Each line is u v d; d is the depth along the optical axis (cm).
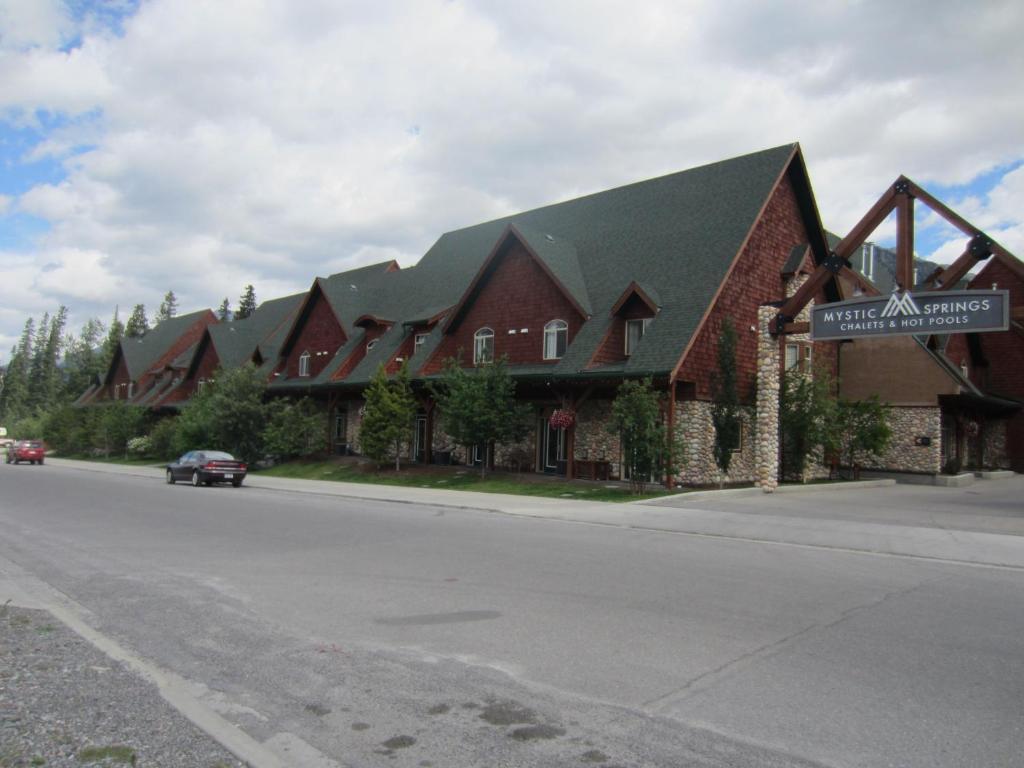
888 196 2083
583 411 2672
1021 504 2023
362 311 4031
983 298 1800
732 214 2727
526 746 471
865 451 3000
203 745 452
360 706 541
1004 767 445
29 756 427
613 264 2886
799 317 2892
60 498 2230
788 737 486
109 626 759
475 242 3862
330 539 1385
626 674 611
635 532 1523
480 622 774
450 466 3030
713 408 2473
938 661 648
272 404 3800
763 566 1114
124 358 6594
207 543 1332
